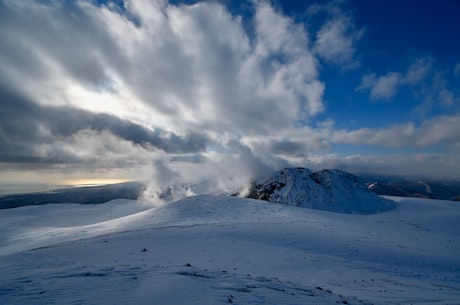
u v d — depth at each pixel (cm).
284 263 2022
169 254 2158
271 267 1900
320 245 2673
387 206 7881
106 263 1744
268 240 2798
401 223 4962
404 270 2069
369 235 3541
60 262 1716
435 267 2225
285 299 899
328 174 9775
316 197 8431
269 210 5600
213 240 2730
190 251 2288
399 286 1573
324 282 1594
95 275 1135
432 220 5416
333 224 4294
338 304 945
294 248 2533
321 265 2027
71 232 4688
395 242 3170
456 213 6219
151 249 2330
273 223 4003
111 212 8938
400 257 2427
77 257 1945
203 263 1892
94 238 2944
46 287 920
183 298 795
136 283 978
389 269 2061
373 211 7400
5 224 6462
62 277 1093
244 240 2759
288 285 1218
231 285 1022
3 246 4250
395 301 1183
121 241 2681
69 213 8588
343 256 2367
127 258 1953
